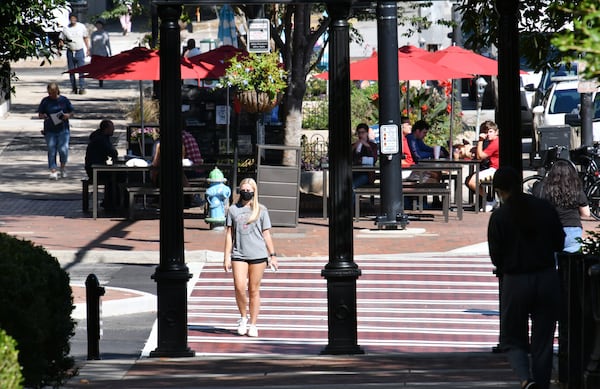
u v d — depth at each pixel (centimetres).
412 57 5316
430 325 3281
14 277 1898
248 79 5097
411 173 5472
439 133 6419
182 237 2816
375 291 3750
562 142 6156
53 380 2083
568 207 2986
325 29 5519
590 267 1944
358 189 5059
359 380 2256
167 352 2803
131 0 9319
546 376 2028
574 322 2105
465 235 4684
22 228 4781
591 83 5441
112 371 2483
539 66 2880
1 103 8138
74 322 2116
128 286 3831
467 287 3812
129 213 5038
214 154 5747
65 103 6141
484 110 8962
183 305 2805
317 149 6072
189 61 5238
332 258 2833
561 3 1706
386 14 4728
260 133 5794
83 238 4550
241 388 2158
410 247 4444
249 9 5747
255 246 3167
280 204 4828
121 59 5241
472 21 3027
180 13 2802
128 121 7794
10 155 6850
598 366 1981
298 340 3112
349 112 2816
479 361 2577
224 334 3191
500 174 2042
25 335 1897
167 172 2797
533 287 2022
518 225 2027
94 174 5062
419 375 2325
